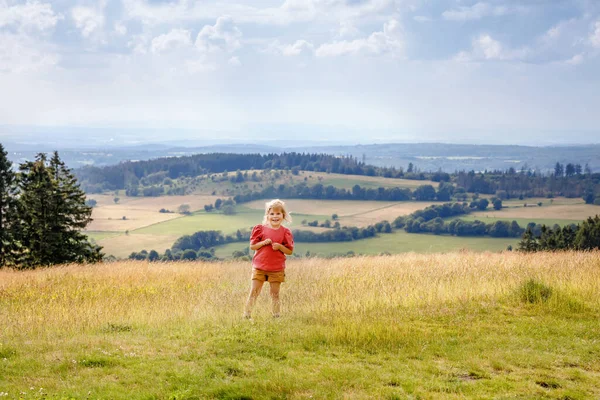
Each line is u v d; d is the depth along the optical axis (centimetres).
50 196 2836
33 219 2842
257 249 850
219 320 826
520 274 1158
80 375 568
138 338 732
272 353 647
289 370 577
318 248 12494
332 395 504
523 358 627
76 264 2117
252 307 873
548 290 954
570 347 683
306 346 675
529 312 877
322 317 827
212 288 1197
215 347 668
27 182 2992
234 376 567
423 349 665
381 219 15562
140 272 1622
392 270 1324
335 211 17338
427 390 525
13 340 731
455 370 591
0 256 3011
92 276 1545
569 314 860
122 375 570
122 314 916
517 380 560
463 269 1245
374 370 582
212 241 13025
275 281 843
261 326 769
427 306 916
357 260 1734
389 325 757
